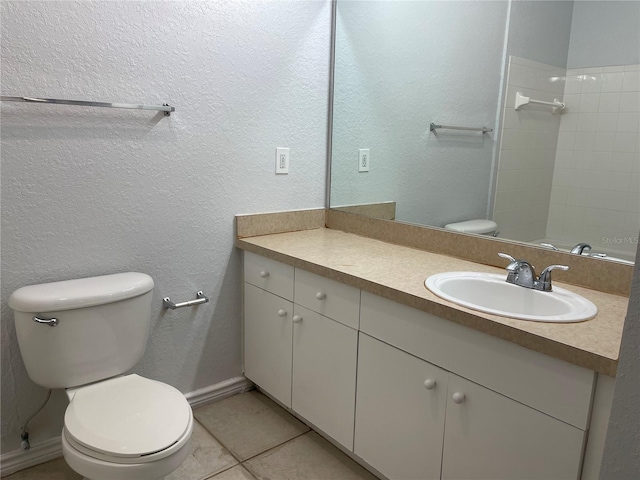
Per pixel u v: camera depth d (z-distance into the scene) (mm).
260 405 2312
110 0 1740
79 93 1728
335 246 2135
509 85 1766
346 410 1810
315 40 2322
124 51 1798
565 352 1117
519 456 1268
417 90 2076
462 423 1397
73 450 1343
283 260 1990
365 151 2311
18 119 1629
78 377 1663
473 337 1333
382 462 1688
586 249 1611
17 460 1810
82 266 1835
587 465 1140
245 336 2350
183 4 1903
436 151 2029
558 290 1536
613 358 1040
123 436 1357
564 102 1623
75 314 1620
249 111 2158
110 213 1867
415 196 2129
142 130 1886
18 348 1752
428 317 1451
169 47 1896
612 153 1527
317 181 2471
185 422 1449
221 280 2244
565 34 1603
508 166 1796
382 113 2213
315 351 1921
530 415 1229
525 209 1753
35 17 1608
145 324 1817
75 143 1747
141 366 2072
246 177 2211
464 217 1955
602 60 1527
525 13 1706
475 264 1869
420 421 1525
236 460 1916
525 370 1224
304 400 2021
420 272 1731
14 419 1792
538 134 1699
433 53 2004
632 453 563
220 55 2029
